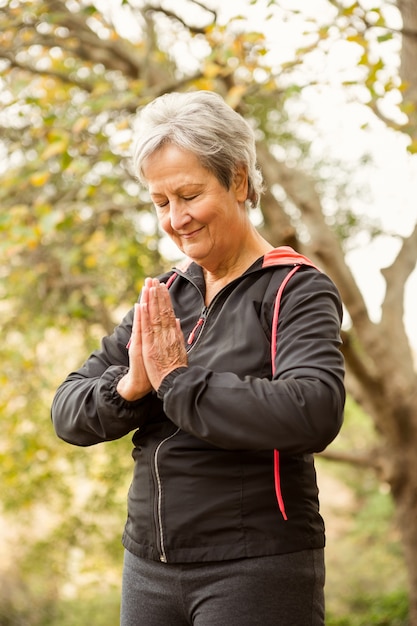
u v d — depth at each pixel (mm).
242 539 1442
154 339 1462
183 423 1385
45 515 10227
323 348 1419
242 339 1495
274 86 4672
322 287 1501
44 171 4688
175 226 1527
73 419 1592
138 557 1564
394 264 6281
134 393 1503
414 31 4195
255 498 1454
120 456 7801
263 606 1429
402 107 4086
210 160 1489
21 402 6941
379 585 12219
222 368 1480
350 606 11000
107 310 6145
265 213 5574
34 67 5676
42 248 5887
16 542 9953
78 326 6508
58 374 6738
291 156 7348
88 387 1604
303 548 1474
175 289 1721
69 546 9016
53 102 5730
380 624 8719
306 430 1339
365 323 5750
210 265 1608
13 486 7918
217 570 1448
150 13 5203
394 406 5941
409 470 6230
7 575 11391
